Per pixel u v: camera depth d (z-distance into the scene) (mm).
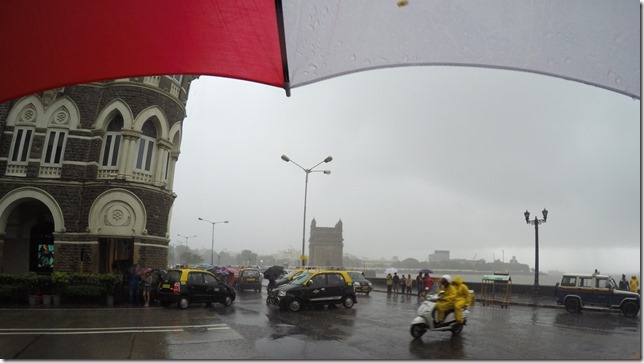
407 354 9914
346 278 19922
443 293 12406
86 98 23484
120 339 11055
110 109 23234
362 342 11312
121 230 22312
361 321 15398
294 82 2982
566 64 2637
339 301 19438
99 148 23031
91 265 21828
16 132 23031
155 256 23500
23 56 3115
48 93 23281
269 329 13273
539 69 2695
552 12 2469
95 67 3246
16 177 22219
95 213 22203
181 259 119938
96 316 15422
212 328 13273
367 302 24062
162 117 24250
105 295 19250
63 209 22266
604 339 12328
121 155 22953
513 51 2645
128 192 22531
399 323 14930
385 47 2707
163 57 3143
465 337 12305
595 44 2549
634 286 22859
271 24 2707
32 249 24203
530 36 2574
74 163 22797
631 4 2422
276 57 2934
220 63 3123
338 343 11125
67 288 18562
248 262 170375
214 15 2730
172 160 26156
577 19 2482
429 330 12578
